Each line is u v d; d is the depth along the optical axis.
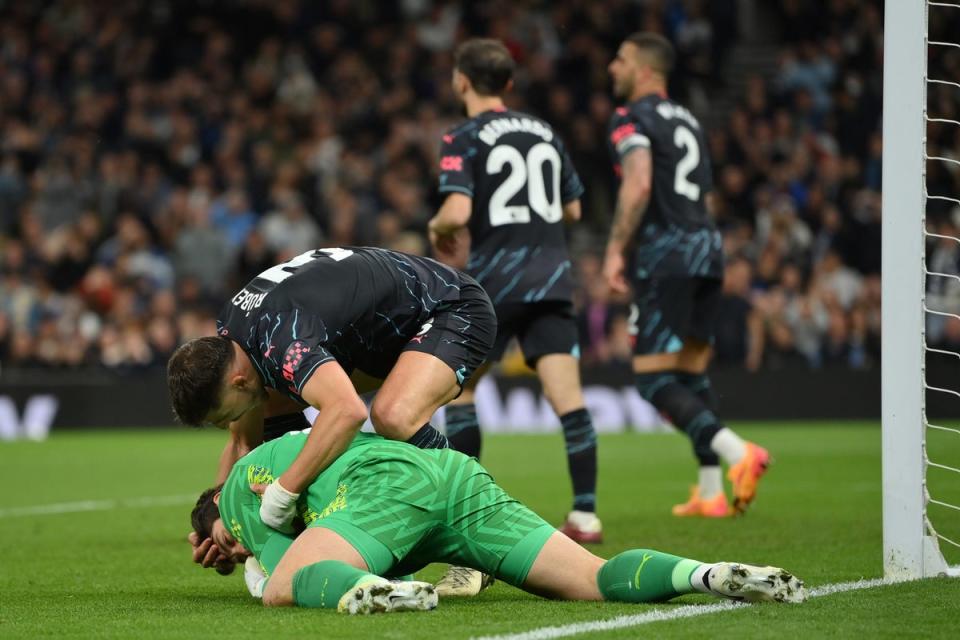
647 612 13.38
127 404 58.41
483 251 22.16
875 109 68.75
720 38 74.31
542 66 71.75
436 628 12.48
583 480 22.05
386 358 16.33
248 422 16.75
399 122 69.44
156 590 16.94
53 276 61.41
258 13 76.94
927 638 12.07
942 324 55.03
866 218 63.59
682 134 25.92
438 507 14.07
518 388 57.50
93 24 77.00
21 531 25.06
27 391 57.38
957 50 39.94
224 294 60.44
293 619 12.96
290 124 71.19
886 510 15.95
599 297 58.75
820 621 12.83
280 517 14.27
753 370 56.44
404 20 77.75
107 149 71.00
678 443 49.81
